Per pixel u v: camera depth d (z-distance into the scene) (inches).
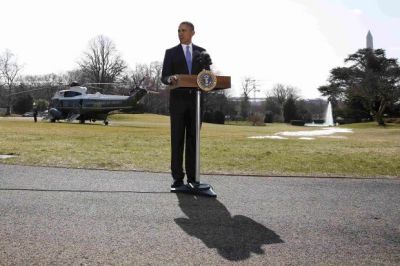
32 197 187.8
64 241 130.2
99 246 126.6
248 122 3806.6
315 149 514.6
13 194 192.9
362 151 487.2
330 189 226.2
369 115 3548.2
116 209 170.4
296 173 281.1
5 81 3860.7
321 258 121.4
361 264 117.6
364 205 189.9
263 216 166.2
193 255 121.0
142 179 241.9
